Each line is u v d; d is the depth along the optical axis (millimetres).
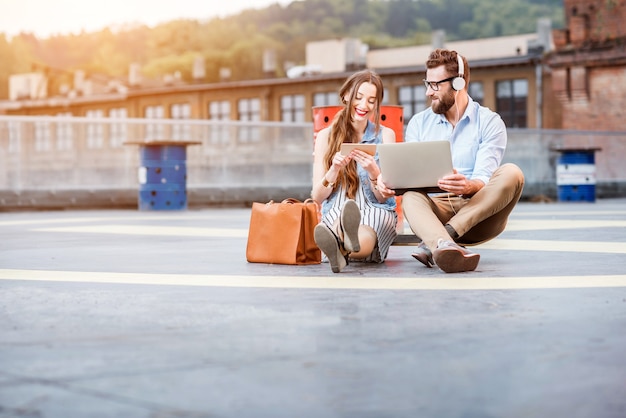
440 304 3828
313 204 5531
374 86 5406
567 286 4402
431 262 5230
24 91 86562
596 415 2139
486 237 5410
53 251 6707
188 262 5766
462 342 2971
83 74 82250
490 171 5285
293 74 54781
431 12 120125
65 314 3641
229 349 2891
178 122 17953
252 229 5688
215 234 8633
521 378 2471
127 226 10141
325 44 58406
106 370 2613
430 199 5285
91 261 5887
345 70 57781
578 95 36219
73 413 2188
